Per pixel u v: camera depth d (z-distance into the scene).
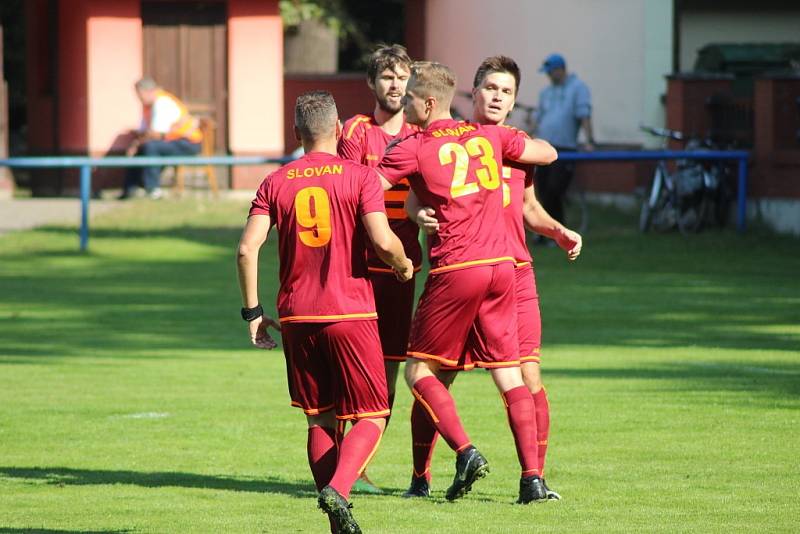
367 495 23.42
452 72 22.77
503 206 22.62
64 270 61.81
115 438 28.45
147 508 22.12
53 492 23.50
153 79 87.56
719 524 20.22
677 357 39.16
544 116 70.19
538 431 23.09
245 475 25.05
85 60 86.81
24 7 95.69
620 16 82.75
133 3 86.81
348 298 20.00
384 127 26.06
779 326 45.56
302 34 121.00
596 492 22.83
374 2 129.00
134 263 63.94
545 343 42.31
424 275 59.38
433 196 22.11
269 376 37.03
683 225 71.50
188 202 82.00
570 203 80.00
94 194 87.31
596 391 33.19
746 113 74.19
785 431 28.06
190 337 44.81
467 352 22.61
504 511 21.59
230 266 63.19
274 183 20.22
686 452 26.03
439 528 20.30
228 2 87.94
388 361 25.83
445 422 21.58
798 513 21.02
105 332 45.78
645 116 82.00
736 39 84.81
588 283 57.50
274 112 88.62
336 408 20.33
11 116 118.62
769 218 71.06
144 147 81.38
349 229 20.03
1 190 86.19
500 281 22.16
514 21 90.38
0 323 47.75
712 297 53.00
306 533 20.19
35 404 32.50
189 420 30.42
